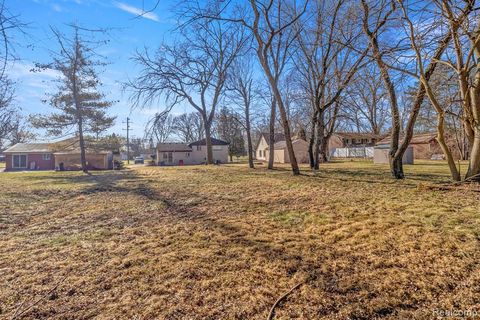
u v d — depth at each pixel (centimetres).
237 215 498
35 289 248
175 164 3347
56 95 1870
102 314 210
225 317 204
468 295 221
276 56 1324
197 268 283
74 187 980
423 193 645
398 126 956
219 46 1764
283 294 232
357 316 202
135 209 577
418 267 270
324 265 283
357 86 1520
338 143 3950
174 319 203
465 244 316
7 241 382
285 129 1220
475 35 617
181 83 1450
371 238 352
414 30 670
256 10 981
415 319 196
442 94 810
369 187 780
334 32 1159
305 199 628
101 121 2019
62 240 384
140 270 282
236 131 3438
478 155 719
